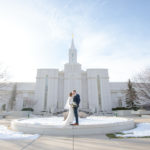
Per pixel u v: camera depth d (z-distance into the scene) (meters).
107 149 3.66
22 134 5.94
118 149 3.65
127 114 27.83
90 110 42.16
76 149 3.67
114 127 6.67
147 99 16.41
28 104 41.56
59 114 36.56
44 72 48.38
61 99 46.19
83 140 4.77
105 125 6.39
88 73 48.75
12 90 42.25
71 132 5.91
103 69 49.53
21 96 45.84
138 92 17.66
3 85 26.67
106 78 48.28
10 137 5.17
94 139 4.93
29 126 6.48
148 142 4.40
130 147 3.84
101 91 46.62
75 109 6.29
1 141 4.61
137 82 17.89
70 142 4.48
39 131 6.17
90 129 6.07
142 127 8.14
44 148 3.77
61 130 5.95
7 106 40.53
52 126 6.10
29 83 51.12
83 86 48.44
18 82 50.28
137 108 32.44
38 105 43.72
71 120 6.14
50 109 42.41
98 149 3.66
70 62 52.72
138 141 4.54
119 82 52.16
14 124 7.56
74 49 55.09
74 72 48.56
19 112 28.36
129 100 34.84
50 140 4.79
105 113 40.06
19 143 4.33
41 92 45.62
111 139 4.91
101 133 6.15
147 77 16.33
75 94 6.68
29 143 4.34
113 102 47.22
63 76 49.75
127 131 6.67
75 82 47.12
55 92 45.84
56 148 3.77
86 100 46.38
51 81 47.16
